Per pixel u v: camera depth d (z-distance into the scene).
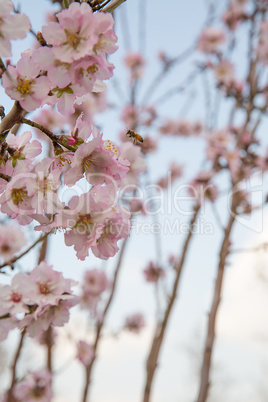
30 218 0.60
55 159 0.59
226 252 1.19
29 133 0.62
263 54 1.40
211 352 1.17
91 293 1.73
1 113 0.57
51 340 1.32
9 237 0.95
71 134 0.59
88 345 1.40
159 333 1.30
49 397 1.30
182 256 1.30
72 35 0.53
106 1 0.58
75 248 0.58
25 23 0.53
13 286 0.67
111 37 0.54
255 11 1.42
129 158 0.95
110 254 0.58
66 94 0.57
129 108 1.66
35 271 0.67
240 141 1.35
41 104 0.56
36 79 0.55
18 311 0.65
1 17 0.53
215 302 1.19
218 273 1.19
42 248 0.96
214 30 1.67
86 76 0.55
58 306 0.67
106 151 0.57
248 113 1.38
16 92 0.55
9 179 0.59
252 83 1.40
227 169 1.37
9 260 0.66
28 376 1.31
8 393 1.24
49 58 0.54
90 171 0.57
